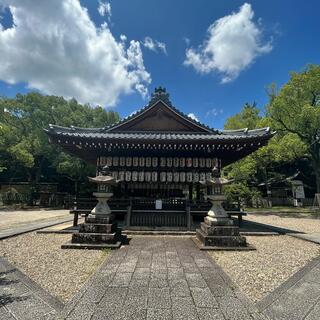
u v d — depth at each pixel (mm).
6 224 13641
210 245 7707
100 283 4613
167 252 7168
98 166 13266
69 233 10297
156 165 13242
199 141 11828
